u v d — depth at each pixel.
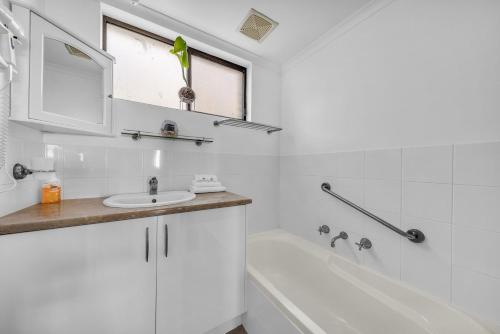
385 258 1.21
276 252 1.81
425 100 1.05
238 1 1.30
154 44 1.56
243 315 1.29
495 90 0.83
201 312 1.07
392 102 1.19
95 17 1.23
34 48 0.79
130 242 0.87
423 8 1.05
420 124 1.07
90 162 1.20
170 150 1.47
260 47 1.77
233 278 1.19
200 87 1.76
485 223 0.86
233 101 1.95
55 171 1.05
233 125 1.78
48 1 1.11
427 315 0.96
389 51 1.20
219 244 1.13
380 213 1.23
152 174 1.40
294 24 1.50
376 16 1.27
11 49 0.66
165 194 1.32
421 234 1.04
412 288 1.06
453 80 0.95
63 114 0.92
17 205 0.84
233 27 1.54
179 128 1.51
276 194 2.07
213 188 1.51
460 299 0.92
